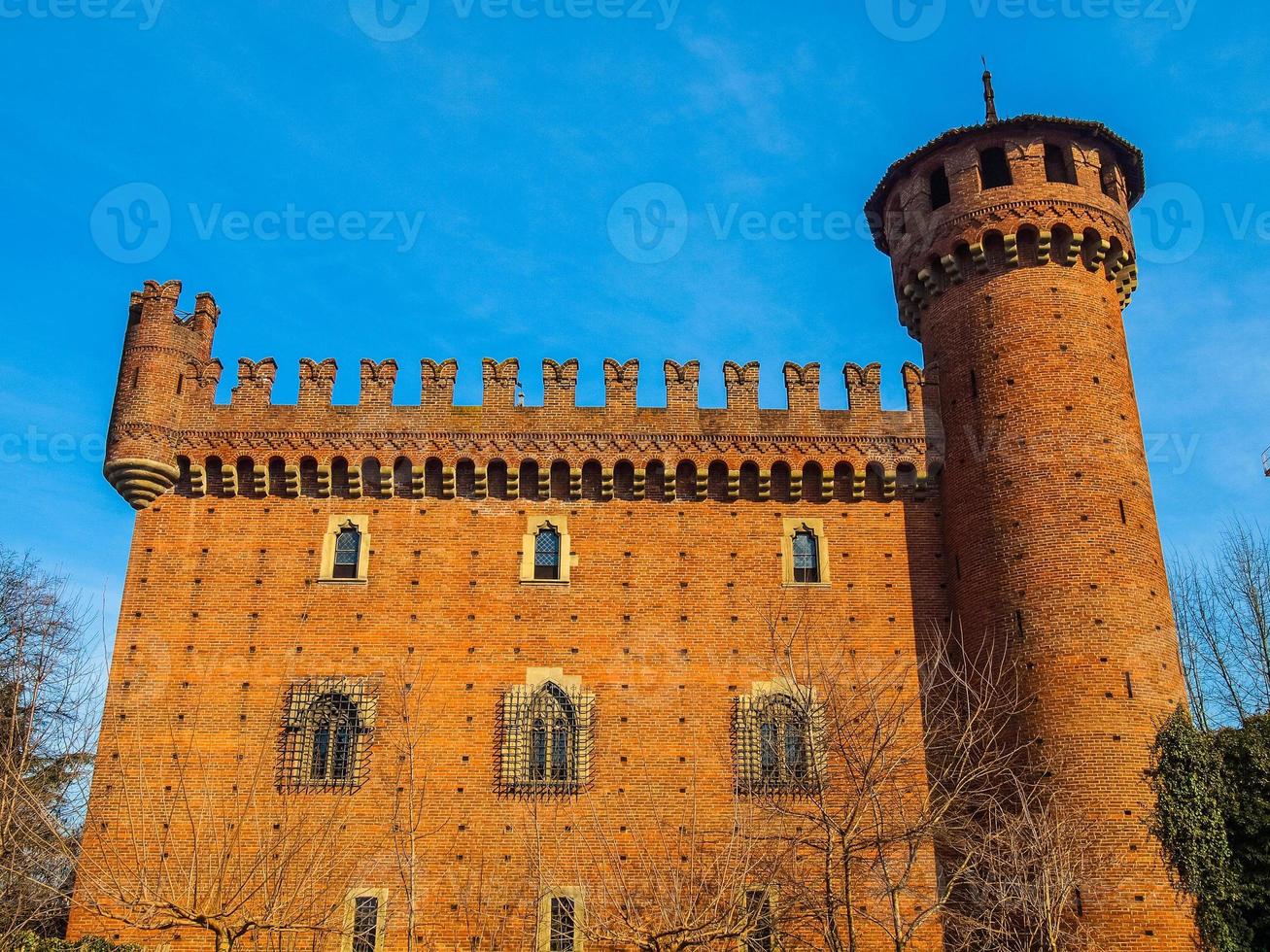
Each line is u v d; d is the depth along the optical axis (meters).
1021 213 36.72
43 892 30.69
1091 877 29.03
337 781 32.22
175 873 31.09
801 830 29.61
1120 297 38.84
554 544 35.50
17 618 37.84
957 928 28.81
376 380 36.81
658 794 32.31
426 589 34.66
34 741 31.91
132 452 35.16
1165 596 33.81
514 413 36.53
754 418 36.78
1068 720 30.84
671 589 34.91
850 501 36.34
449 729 32.94
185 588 34.50
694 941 23.11
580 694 33.41
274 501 35.69
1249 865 30.19
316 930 25.52
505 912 30.92
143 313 36.94
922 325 39.31
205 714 32.97
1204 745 31.03
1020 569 33.06
